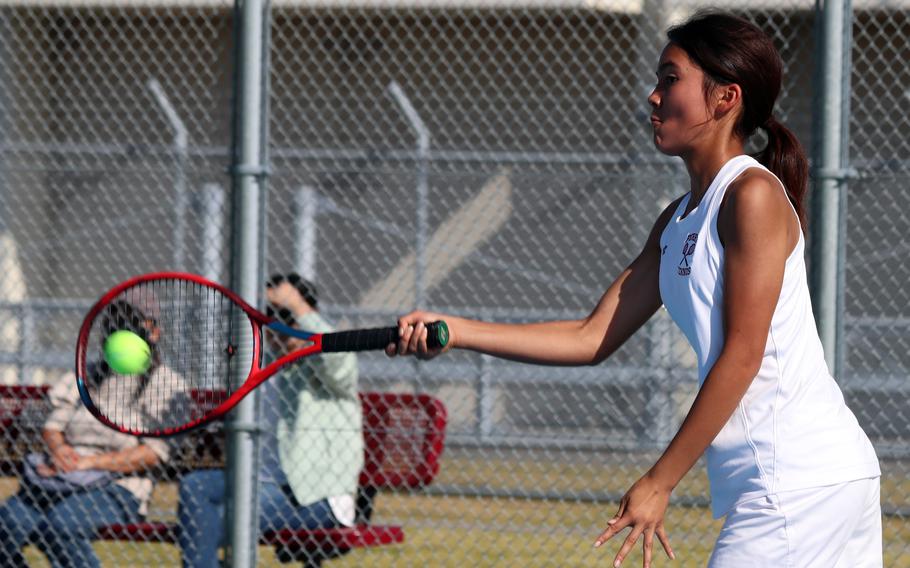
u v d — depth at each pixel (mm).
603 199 40625
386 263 42125
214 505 18094
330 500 18719
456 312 35719
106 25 41812
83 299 42125
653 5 33156
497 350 10680
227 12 39938
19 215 40500
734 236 8789
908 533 23141
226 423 17344
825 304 16125
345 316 41312
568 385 33375
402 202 41875
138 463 18594
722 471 9141
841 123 16219
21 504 18531
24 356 36531
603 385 30141
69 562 18516
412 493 23438
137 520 18781
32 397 20766
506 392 34594
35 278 41781
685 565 21188
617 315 10547
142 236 42562
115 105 42625
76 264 42344
